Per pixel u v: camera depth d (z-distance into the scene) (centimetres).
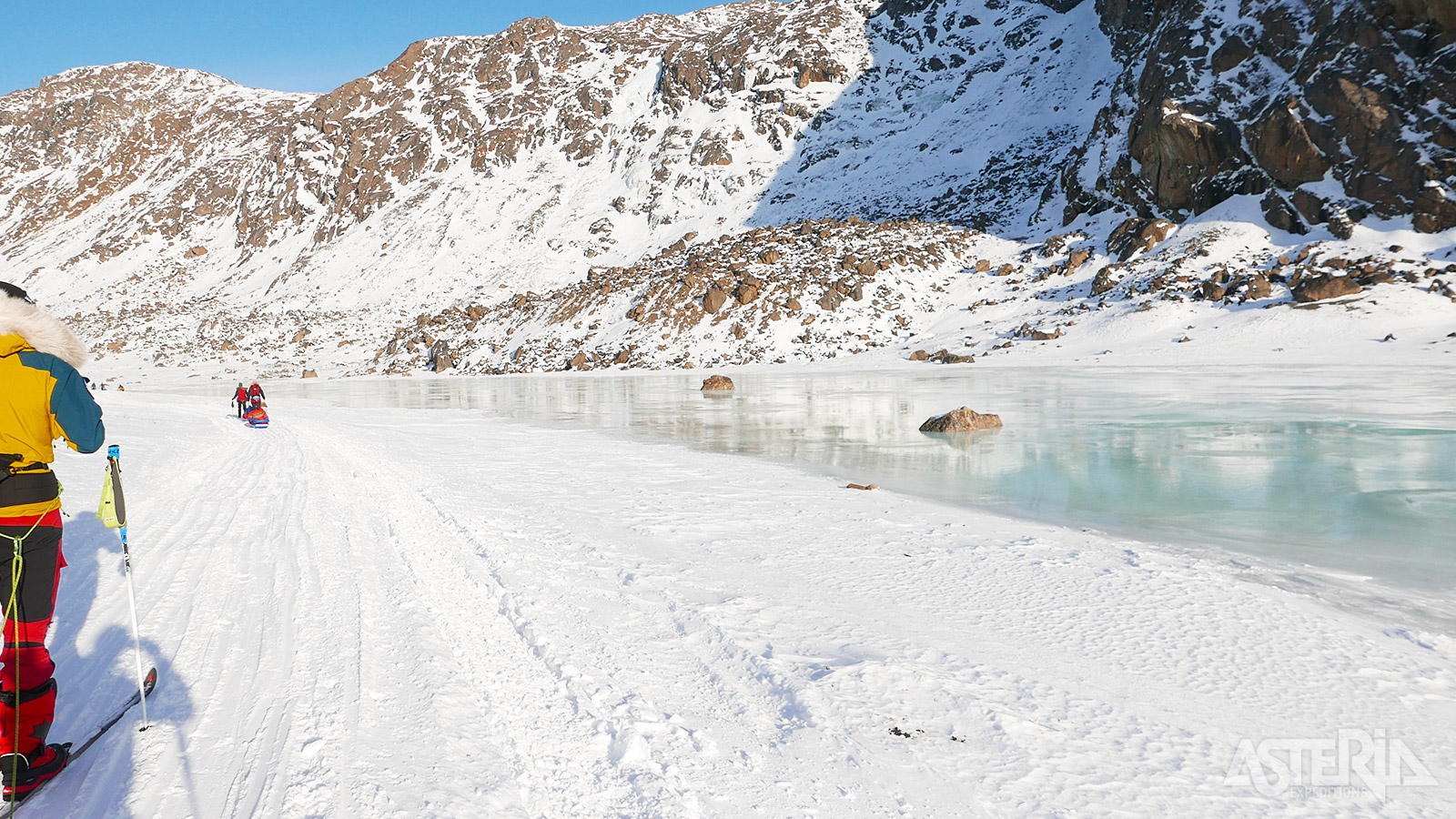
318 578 532
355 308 10344
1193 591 538
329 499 876
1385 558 636
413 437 1727
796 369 5338
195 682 354
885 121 11719
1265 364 3706
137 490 927
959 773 297
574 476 1096
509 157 13912
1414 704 361
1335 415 1712
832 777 292
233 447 1484
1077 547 673
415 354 8000
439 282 10675
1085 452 1288
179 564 568
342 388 5009
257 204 14525
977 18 13425
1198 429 1552
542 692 358
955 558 630
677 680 381
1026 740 324
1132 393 2464
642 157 12644
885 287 6900
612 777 285
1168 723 340
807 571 589
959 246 7675
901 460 1244
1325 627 464
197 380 6962
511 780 279
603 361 6531
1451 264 4519
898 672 389
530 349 7194
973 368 4609
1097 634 452
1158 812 270
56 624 431
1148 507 859
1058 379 3294
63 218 15875
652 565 599
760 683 379
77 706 327
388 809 253
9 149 18438
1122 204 7012
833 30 13850
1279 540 703
